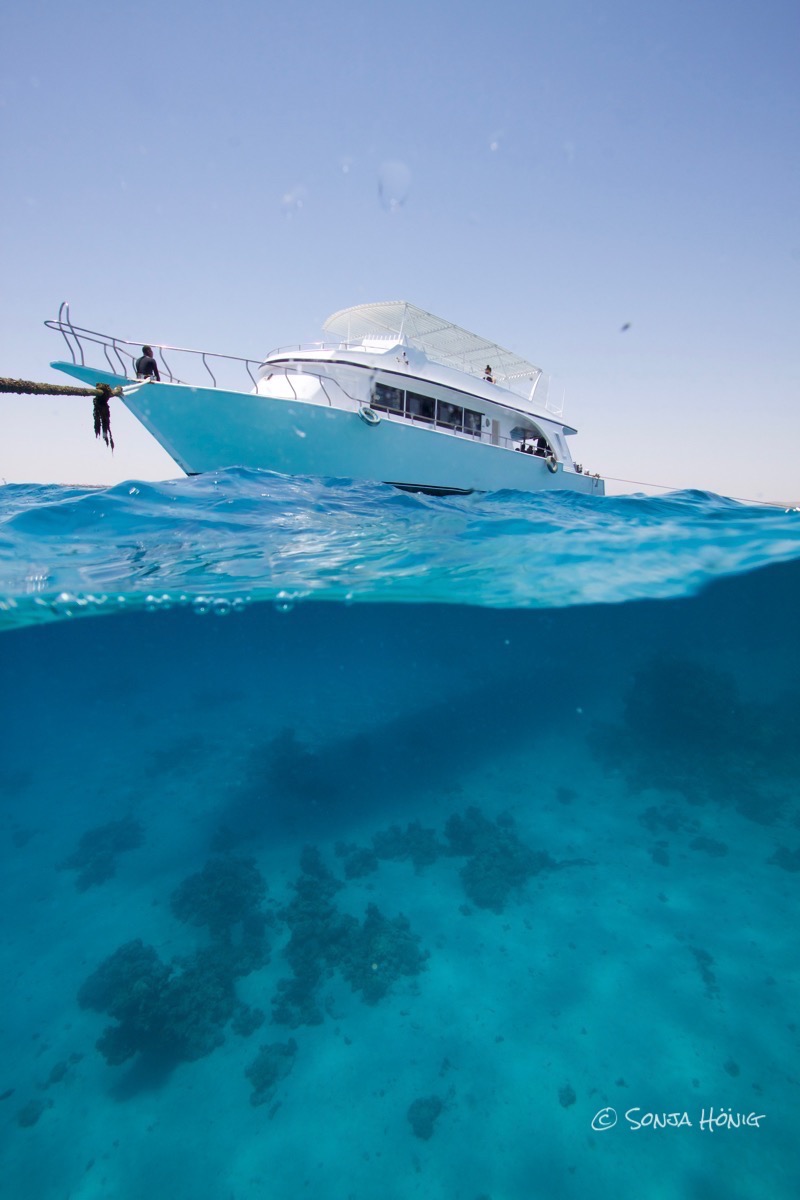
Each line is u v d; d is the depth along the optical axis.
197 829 9.62
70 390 5.36
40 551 7.60
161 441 11.19
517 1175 3.81
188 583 7.76
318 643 16.00
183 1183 3.88
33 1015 5.55
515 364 18.30
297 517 9.69
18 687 18.72
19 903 7.66
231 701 21.81
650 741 12.29
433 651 18.09
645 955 5.80
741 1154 3.80
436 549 8.77
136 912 7.20
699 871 7.38
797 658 22.00
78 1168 4.02
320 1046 4.95
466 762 12.48
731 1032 4.78
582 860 7.90
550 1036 4.87
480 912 6.73
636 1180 3.71
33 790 12.84
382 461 13.20
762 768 10.42
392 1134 4.14
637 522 10.86
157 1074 4.78
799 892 6.75
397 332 15.62
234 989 5.70
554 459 17.61
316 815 9.84
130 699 21.92
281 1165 3.95
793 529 10.12
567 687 21.50
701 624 14.74
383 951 5.93
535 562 8.94
